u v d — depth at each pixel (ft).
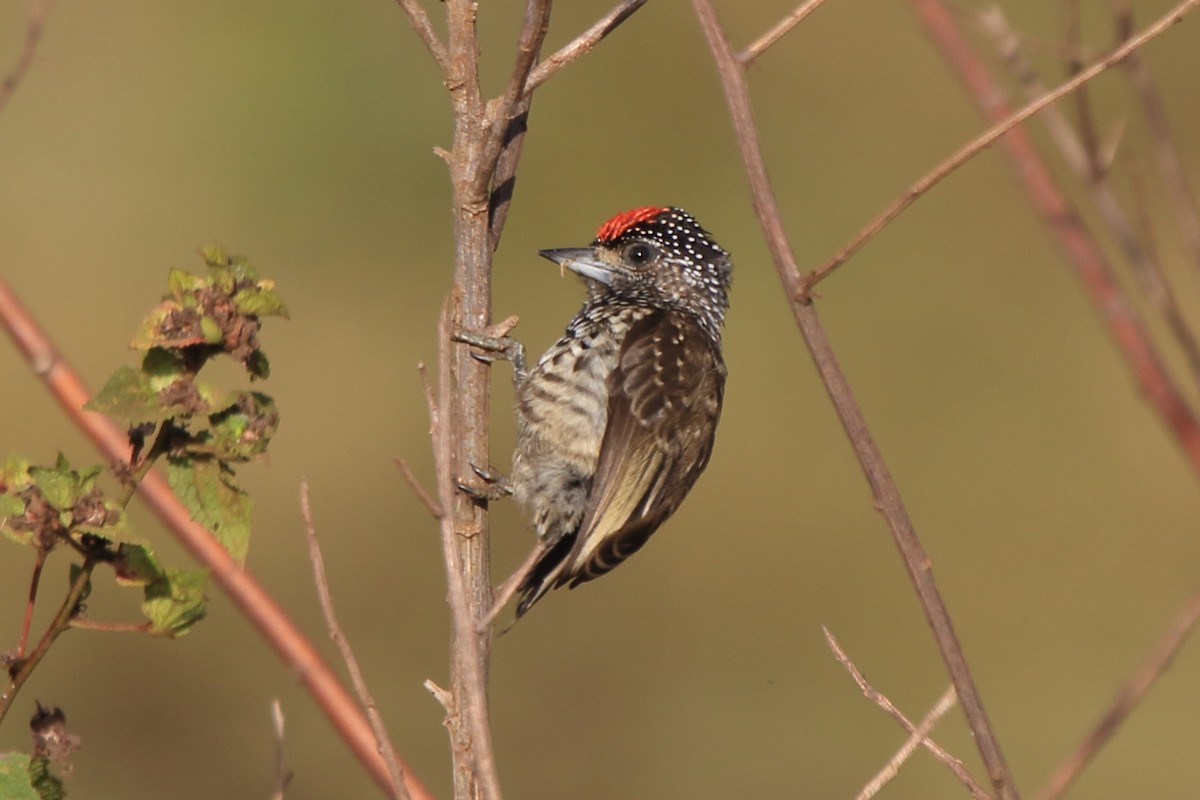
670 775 41.45
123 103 52.95
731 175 54.34
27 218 49.98
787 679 44.39
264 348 48.34
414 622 42.80
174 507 17.16
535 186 53.42
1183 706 44.24
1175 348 42.96
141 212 50.88
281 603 42.96
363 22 54.24
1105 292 19.89
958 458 50.80
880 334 53.01
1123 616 46.68
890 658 45.37
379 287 50.70
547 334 51.08
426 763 40.14
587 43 17.06
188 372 13.14
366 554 44.21
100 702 39.47
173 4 54.08
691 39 55.52
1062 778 16.61
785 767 42.24
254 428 13.24
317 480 45.60
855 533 48.34
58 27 52.80
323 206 52.19
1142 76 19.70
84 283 48.21
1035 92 20.56
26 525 12.55
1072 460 49.62
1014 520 49.24
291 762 38.86
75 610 13.02
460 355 17.66
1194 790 41.98
